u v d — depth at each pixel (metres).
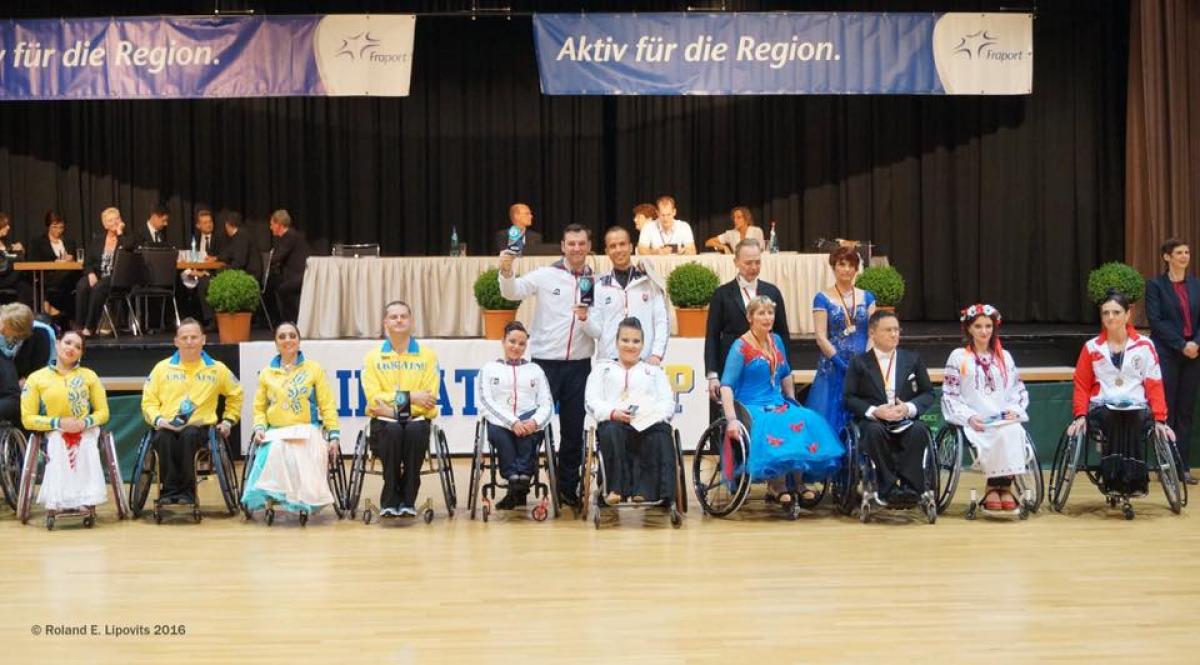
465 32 13.32
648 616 5.06
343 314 10.23
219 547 6.33
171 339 10.27
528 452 6.97
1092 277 9.91
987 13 10.48
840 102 13.20
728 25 10.35
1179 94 11.02
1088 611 5.12
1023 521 6.91
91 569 5.88
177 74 10.30
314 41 10.36
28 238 12.98
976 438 6.88
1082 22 12.37
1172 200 11.06
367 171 13.36
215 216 13.23
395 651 4.64
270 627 4.94
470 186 13.41
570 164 13.41
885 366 6.95
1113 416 7.02
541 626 4.93
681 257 10.17
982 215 12.91
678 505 6.99
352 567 5.89
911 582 5.57
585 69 10.32
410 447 6.87
